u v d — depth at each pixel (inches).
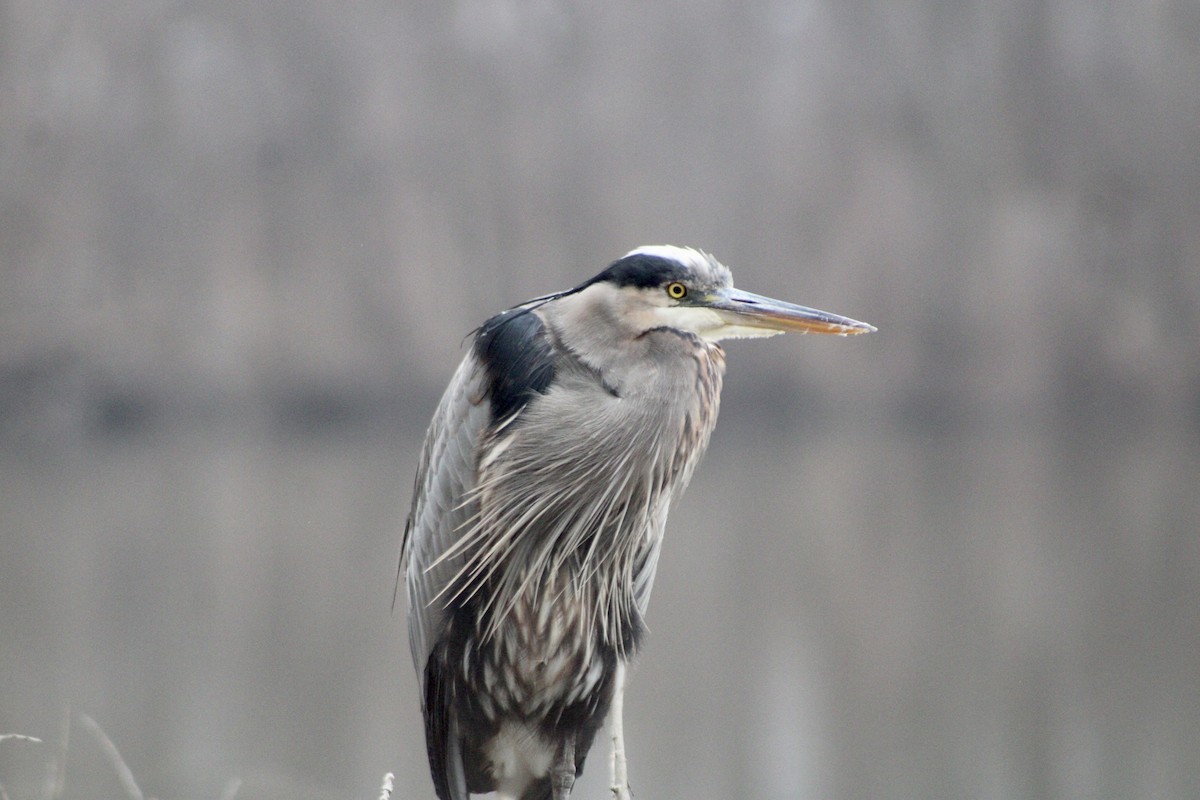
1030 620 443.2
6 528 601.0
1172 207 1148.5
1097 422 1123.9
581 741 146.4
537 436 138.5
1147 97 1167.6
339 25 1173.1
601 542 141.5
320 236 1163.9
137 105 1061.1
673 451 139.3
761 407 1209.4
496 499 140.3
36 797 233.6
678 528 629.3
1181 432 1035.3
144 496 713.0
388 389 1182.9
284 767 286.5
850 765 309.4
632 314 138.9
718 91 1240.8
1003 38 1201.4
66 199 1000.9
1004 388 1163.9
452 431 144.9
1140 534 576.1
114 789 252.1
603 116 1236.5
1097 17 1182.9
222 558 542.0
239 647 403.5
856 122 1224.8
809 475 816.9
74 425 1010.1
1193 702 362.0
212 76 1117.7
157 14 1067.3
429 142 1199.6
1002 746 327.0
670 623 449.1
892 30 1222.3
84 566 519.8
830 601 474.3
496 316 145.4
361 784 277.4
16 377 975.6
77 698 333.4
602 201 1232.2
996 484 746.2
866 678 382.6
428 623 146.3
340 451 978.7
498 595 141.0
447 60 1212.5
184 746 295.6
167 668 372.2
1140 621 438.9
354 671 382.9
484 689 144.1
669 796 287.4
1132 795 296.2
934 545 565.6
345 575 516.1
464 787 146.9
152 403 1083.3
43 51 986.7
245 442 1041.5
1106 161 1171.3
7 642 393.1
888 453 940.6
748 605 472.1
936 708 358.6
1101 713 352.2
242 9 1134.4
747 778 301.3
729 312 138.9
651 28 1245.1
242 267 1134.4
